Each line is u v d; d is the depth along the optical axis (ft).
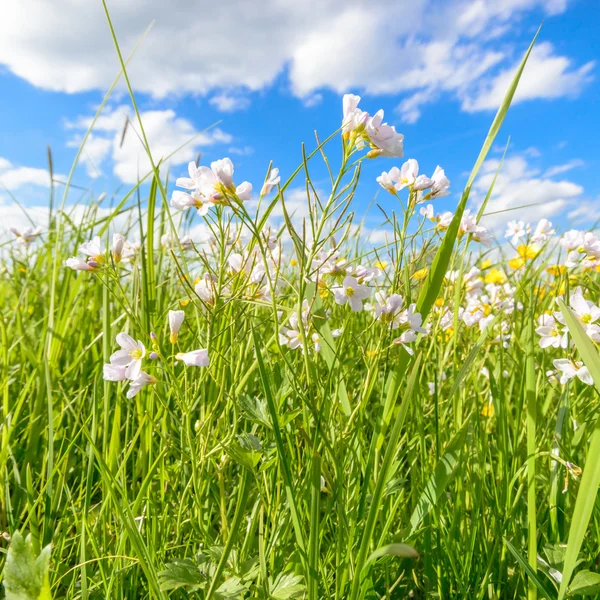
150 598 0.84
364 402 0.92
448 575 0.99
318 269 0.91
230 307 0.93
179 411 1.20
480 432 1.16
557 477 1.04
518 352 1.42
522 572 0.96
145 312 1.14
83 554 0.81
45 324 1.53
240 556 0.87
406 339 0.89
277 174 0.95
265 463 0.83
